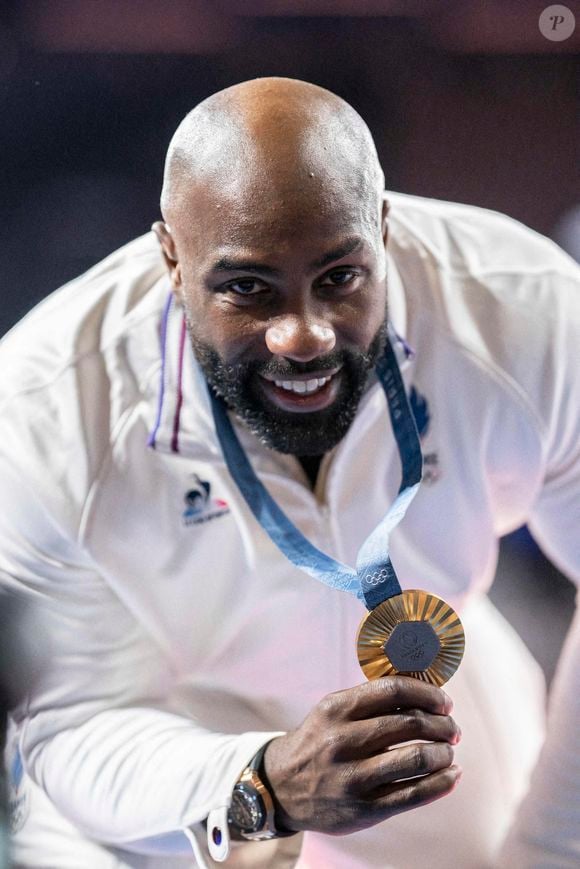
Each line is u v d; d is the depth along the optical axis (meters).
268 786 2.72
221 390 2.86
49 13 9.16
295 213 2.56
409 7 9.32
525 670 4.02
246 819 2.74
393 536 3.22
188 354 3.04
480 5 9.16
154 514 3.12
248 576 3.20
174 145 2.78
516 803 3.64
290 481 3.07
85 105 9.30
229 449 3.01
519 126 9.40
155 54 9.34
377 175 2.76
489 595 5.87
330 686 3.39
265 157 2.59
